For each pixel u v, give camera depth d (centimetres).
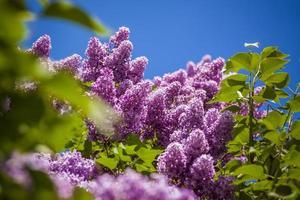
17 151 34
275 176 96
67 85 31
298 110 104
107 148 128
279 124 104
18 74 31
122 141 129
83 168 104
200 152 106
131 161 111
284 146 103
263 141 109
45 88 33
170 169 103
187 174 103
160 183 63
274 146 101
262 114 139
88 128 121
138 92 134
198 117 125
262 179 95
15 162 35
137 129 132
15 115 32
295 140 102
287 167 99
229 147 112
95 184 75
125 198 59
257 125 107
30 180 35
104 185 60
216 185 100
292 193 89
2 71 31
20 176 37
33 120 33
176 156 103
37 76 31
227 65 116
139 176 62
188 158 105
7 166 36
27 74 31
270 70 112
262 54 114
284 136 99
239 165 103
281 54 114
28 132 34
